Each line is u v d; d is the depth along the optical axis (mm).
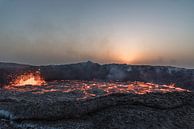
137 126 10797
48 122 10781
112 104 11891
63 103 11594
